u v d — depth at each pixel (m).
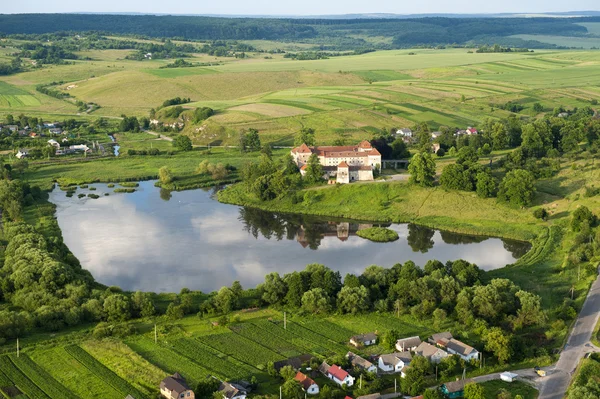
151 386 172.38
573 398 157.50
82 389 171.62
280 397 165.62
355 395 168.38
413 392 167.75
